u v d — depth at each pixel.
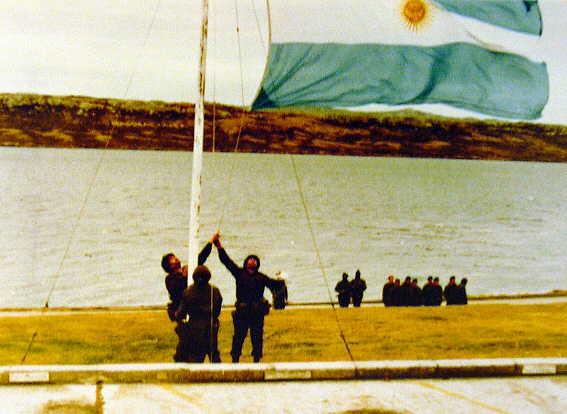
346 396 8.20
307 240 71.81
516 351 11.10
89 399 7.95
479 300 28.06
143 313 16.61
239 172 171.50
